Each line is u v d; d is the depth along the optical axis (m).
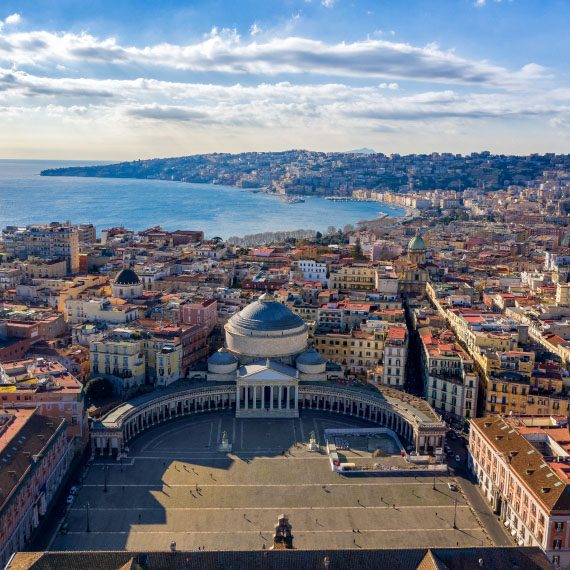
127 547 193.50
